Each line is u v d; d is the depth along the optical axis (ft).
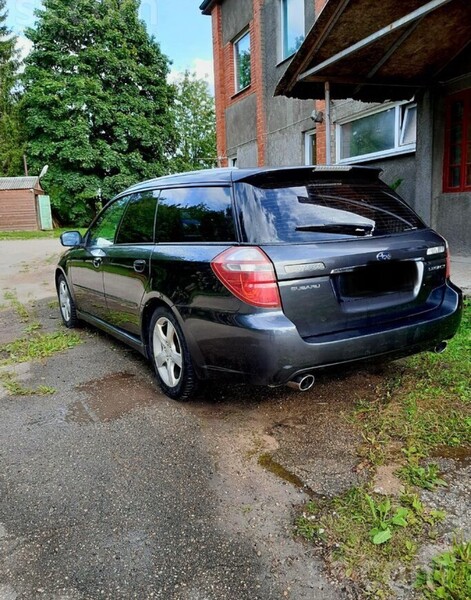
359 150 28.09
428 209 22.86
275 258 8.07
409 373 11.21
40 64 89.25
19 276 32.78
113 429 9.42
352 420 9.24
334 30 16.65
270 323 7.97
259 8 35.29
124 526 6.56
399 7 15.64
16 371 13.24
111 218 14.10
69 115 89.10
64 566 5.88
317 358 8.19
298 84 19.56
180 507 6.91
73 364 13.64
